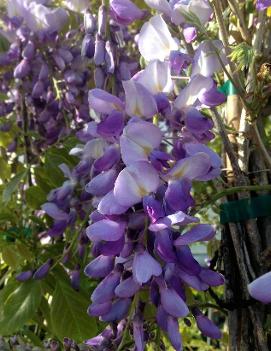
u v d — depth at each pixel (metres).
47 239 0.36
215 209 0.35
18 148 0.38
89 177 0.28
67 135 0.35
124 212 0.19
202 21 0.22
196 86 0.19
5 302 0.28
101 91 0.20
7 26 0.35
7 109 0.37
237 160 0.23
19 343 0.31
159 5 0.22
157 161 0.18
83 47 0.28
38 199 0.32
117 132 0.19
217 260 0.25
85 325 0.28
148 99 0.19
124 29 0.33
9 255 0.32
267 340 0.24
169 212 0.18
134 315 0.20
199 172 0.19
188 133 0.20
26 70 0.34
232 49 0.23
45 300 0.30
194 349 0.47
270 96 0.24
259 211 0.23
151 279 0.19
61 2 0.36
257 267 0.23
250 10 0.26
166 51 0.22
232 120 0.25
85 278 0.30
